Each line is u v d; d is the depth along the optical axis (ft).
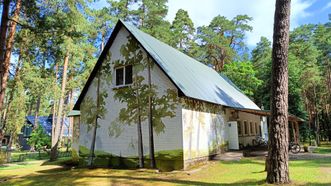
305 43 130.31
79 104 55.93
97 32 99.96
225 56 129.90
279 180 25.45
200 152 45.65
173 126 42.09
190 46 131.54
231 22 137.39
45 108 128.06
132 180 33.50
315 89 118.42
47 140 91.71
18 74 68.49
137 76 48.03
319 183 24.98
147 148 44.24
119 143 47.88
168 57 52.75
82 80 92.17
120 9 106.93
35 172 48.96
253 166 38.73
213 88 60.34
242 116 71.20
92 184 31.94
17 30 52.16
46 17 43.42
